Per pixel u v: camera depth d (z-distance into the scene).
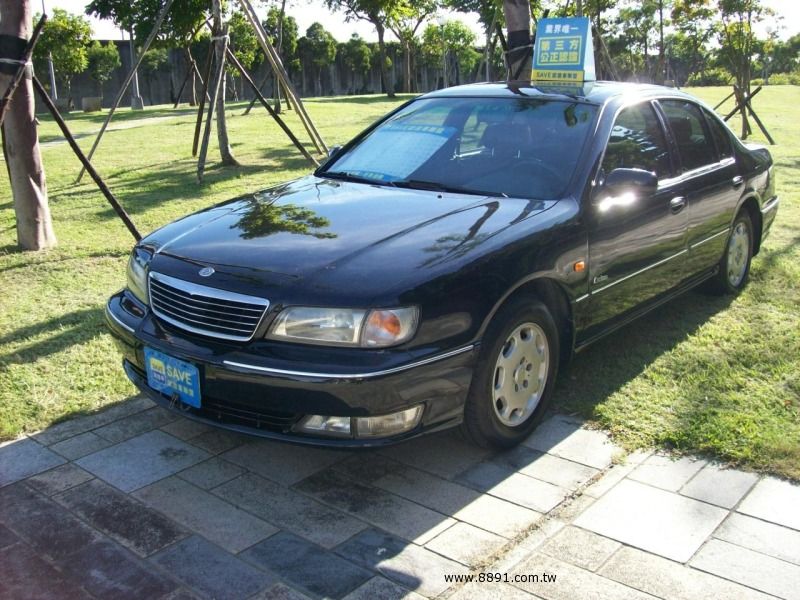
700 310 5.32
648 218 4.21
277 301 3.02
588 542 2.91
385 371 2.92
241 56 28.31
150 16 24.98
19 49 6.34
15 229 7.67
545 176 3.96
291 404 2.98
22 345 4.77
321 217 3.67
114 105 10.57
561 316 3.83
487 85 4.89
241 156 12.41
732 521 3.02
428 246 3.28
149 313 3.49
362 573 2.76
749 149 5.69
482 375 3.29
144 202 8.84
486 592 2.65
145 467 3.49
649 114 4.62
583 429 3.77
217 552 2.89
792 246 6.74
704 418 3.77
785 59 61.78
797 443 3.51
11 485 3.35
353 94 49.16
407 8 36.22
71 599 2.65
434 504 3.18
